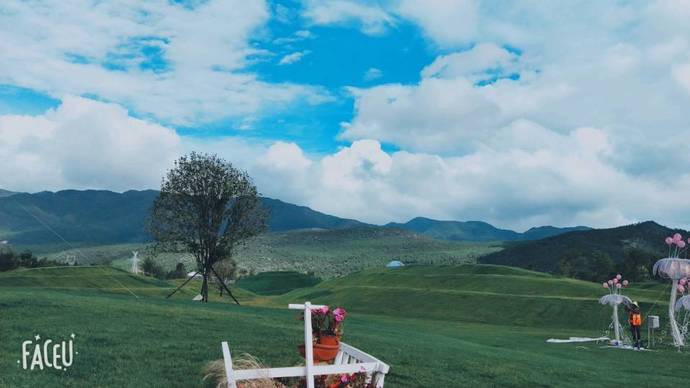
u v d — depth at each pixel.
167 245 62.16
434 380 17.53
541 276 111.69
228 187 61.41
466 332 46.41
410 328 44.78
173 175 61.03
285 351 18.53
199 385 13.79
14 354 15.92
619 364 30.47
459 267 127.62
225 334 21.45
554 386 19.44
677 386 23.44
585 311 74.38
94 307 26.06
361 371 11.22
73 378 13.95
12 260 93.44
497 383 18.61
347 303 97.56
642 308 73.88
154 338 19.47
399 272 133.38
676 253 46.41
